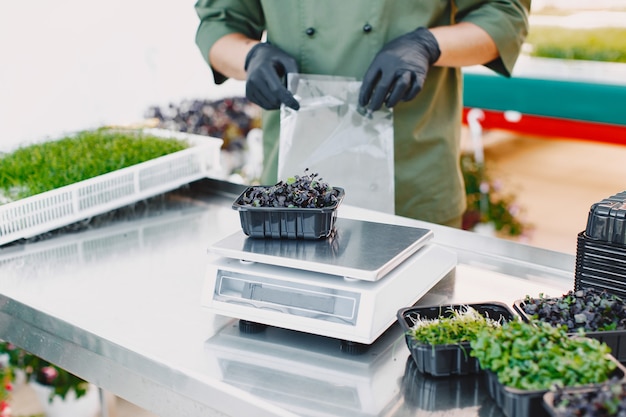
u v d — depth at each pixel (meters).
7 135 2.42
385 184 1.83
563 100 2.73
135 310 1.25
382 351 1.08
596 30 2.75
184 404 1.07
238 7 2.16
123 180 1.78
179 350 1.10
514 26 1.94
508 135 3.94
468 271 1.38
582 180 3.52
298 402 0.95
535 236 3.18
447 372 0.98
